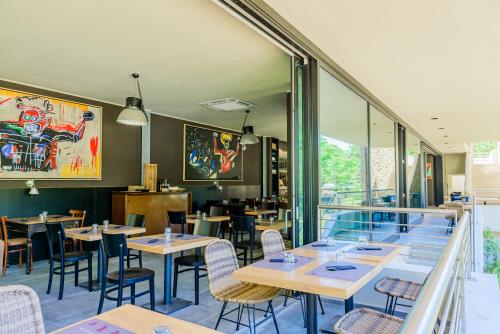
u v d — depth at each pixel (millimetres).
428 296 833
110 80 5430
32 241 5500
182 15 3354
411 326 682
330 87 4305
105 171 6715
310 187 3760
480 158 19953
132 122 5137
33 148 5637
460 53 4035
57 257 3994
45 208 5758
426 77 4930
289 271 2215
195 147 8828
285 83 5551
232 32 3721
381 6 2959
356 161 5273
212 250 2715
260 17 2910
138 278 3205
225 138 9828
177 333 1334
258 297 2547
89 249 6211
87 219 6328
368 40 3654
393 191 7539
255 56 4387
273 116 8164
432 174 16516
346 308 2908
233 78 5309
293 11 3031
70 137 6152
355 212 5195
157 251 3199
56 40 3941
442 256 1233
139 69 4914
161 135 7941
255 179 11023
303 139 3791
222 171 9688
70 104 6172
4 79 5309
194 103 6926
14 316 1290
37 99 5711
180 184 8367
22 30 3693
